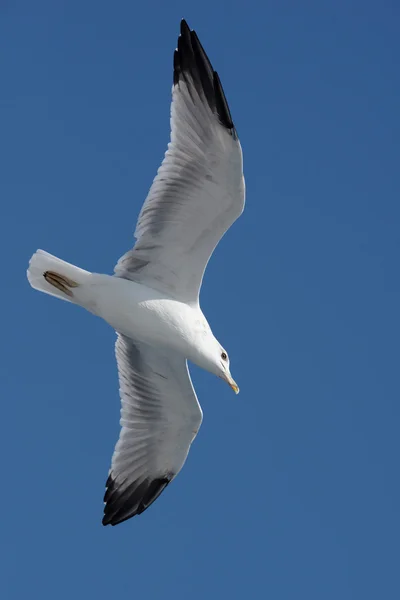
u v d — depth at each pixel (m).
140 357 15.53
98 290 14.16
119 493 15.81
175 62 13.83
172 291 14.51
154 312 14.24
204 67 13.62
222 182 13.73
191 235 14.20
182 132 13.88
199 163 13.79
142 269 14.52
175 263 14.38
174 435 15.77
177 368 15.28
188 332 14.42
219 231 14.10
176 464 15.86
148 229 14.31
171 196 14.06
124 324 14.38
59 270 14.16
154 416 15.76
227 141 13.49
